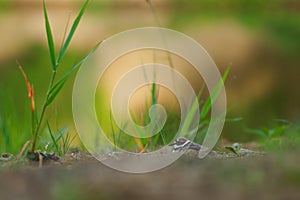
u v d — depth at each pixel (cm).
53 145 708
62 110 1390
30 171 470
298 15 3634
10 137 859
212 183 416
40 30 3164
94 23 3291
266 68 2334
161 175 443
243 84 2066
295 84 2042
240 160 509
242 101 1758
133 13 3709
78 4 3784
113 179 432
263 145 751
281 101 1748
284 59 2483
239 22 3416
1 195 403
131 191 398
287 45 2759
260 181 418
